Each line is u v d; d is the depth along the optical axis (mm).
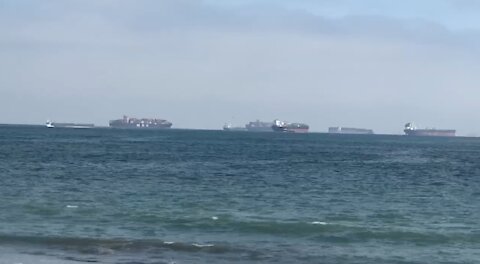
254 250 21859
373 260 20672
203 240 23516
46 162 62344
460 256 21500
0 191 37188
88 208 30656
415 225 27906
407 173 58344
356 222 28422
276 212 31250
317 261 20375
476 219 30047
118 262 19344
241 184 44250
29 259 19609
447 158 90500
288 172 56250
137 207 31625
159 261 19609
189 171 54969
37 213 28922
